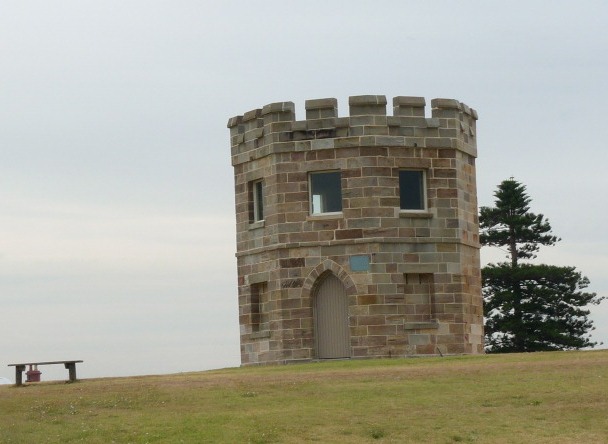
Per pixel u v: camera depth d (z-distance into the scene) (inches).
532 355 1823.3
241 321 2239.2
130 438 1216.8
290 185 2158.0
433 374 1566.2
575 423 1257.4
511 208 3410.4
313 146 2153.1
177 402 1412.4
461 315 2169.0
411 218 2156.7
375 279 2118.6
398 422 1269.7
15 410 1390.3
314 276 2135.8
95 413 1355.8
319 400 1395.2
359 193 2134.6
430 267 2156.7
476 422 1268.5
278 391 1469.0
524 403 1353.3
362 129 2144.4
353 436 1216.8
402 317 2130.9
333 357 2137.1
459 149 2210.9
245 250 2235.5
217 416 1311.5
